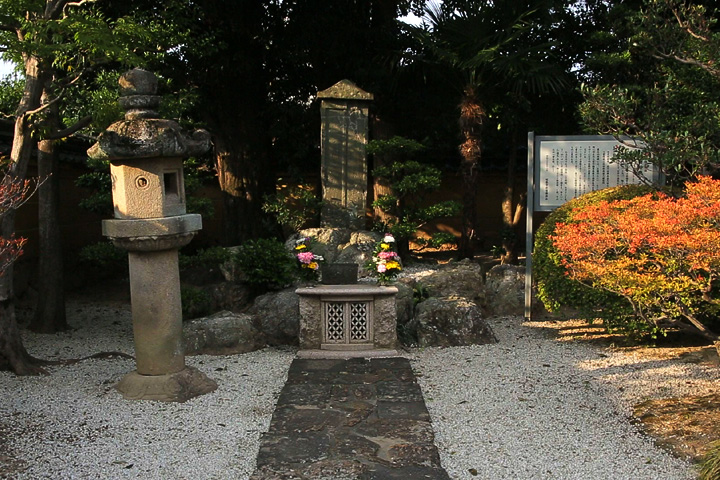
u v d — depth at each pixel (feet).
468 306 22.29
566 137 24.90
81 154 31.89
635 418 14.28
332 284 21.81
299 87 40.57
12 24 17.51
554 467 11.82
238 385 16.99
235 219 39.11
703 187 15.43
